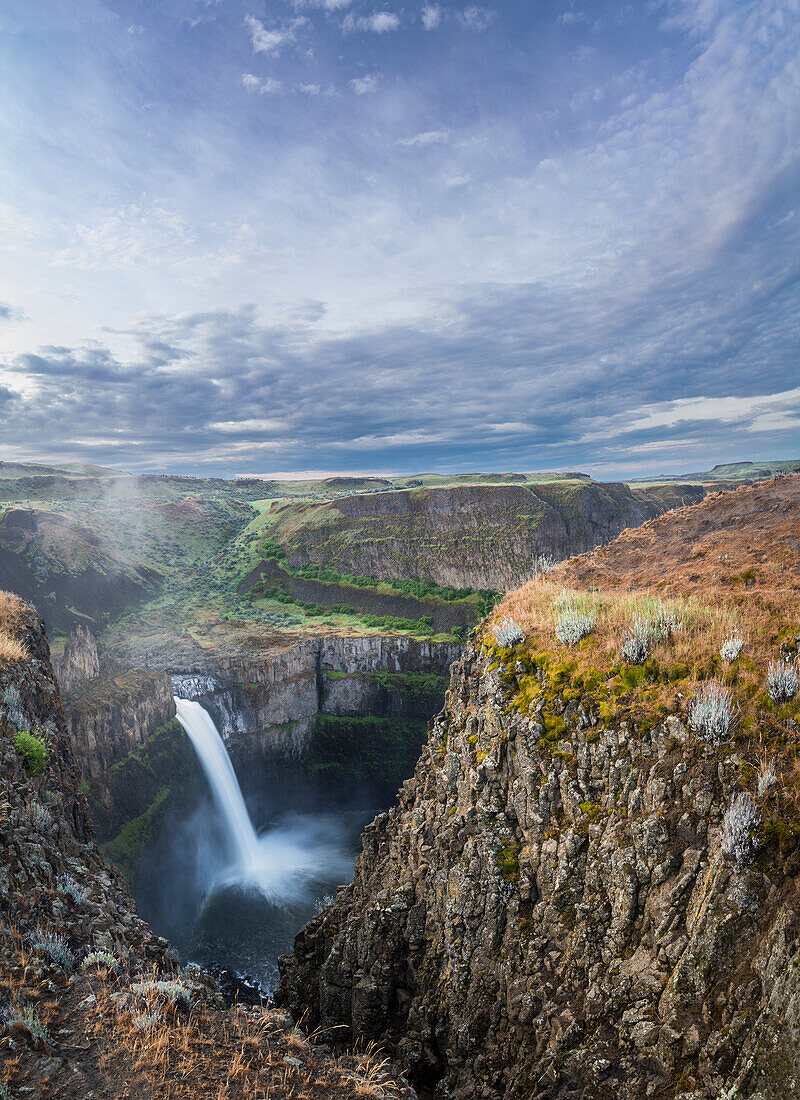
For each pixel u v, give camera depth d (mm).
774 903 9766
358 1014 18781
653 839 12273
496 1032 14250
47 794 14281
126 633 104500
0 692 15477
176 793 62375
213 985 12531
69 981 9422
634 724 14039
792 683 12406
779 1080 8336
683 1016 10078
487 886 15672
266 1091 8477
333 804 87500
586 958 12688
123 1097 7559
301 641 93938
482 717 18594
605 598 20891
